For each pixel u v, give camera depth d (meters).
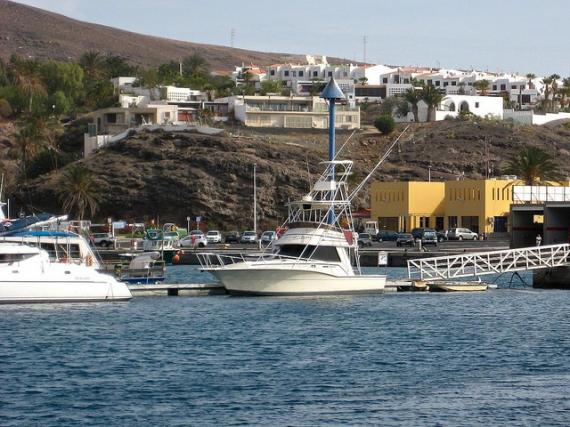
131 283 145.12
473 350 97.88
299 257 136.50
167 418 72.56
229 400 77.38
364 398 78.25
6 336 103.00
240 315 119.62
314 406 75.94
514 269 154.88
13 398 77.44
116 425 70.88
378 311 124.88
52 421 71.62
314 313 122.06
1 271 121.44
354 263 189.12
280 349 97.69
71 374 85.62
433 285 150.88
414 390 80.94
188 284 141.50
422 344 101.06
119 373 86.12
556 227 171.62
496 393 80.00
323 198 141.25
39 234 129.62
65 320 113.62
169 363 90.50
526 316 121.75
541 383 83.38
